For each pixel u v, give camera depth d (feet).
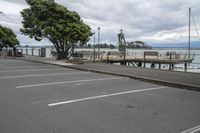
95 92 35.81
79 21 105.40
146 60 126.00
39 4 98.48
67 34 98.94
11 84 42.98
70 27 97.71
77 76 54.60
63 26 97.60
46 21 98.48
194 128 20.74
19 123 21.63
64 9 101.04
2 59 115.96
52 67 76.38
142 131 19.88
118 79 50.29
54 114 24.43
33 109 26.27
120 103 29.19
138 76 50.70
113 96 33.12
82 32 100.37
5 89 38.17
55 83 44.21
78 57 101.35
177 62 125.18
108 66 75.10
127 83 44.98
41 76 54.24
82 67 71.26
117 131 19.80
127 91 36.83
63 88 39.09
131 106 27.84
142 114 24.67
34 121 22.21
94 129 20.21
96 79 49.90
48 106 27.58
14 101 29.94
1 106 27.50
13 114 24.39
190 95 34.53
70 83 44.29
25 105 27.99
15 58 118.52
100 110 26.03
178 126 21.18
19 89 38.14
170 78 47.65
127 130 20.06
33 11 100.94
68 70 68.18
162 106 27.96
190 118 23.50
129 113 24.98
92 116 23.85
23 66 78.89
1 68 71.92
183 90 38.52
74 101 30.01
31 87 39.96
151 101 30.40
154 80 45.57
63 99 31.04
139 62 128.57
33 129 20.13
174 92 36.68
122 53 141.90
